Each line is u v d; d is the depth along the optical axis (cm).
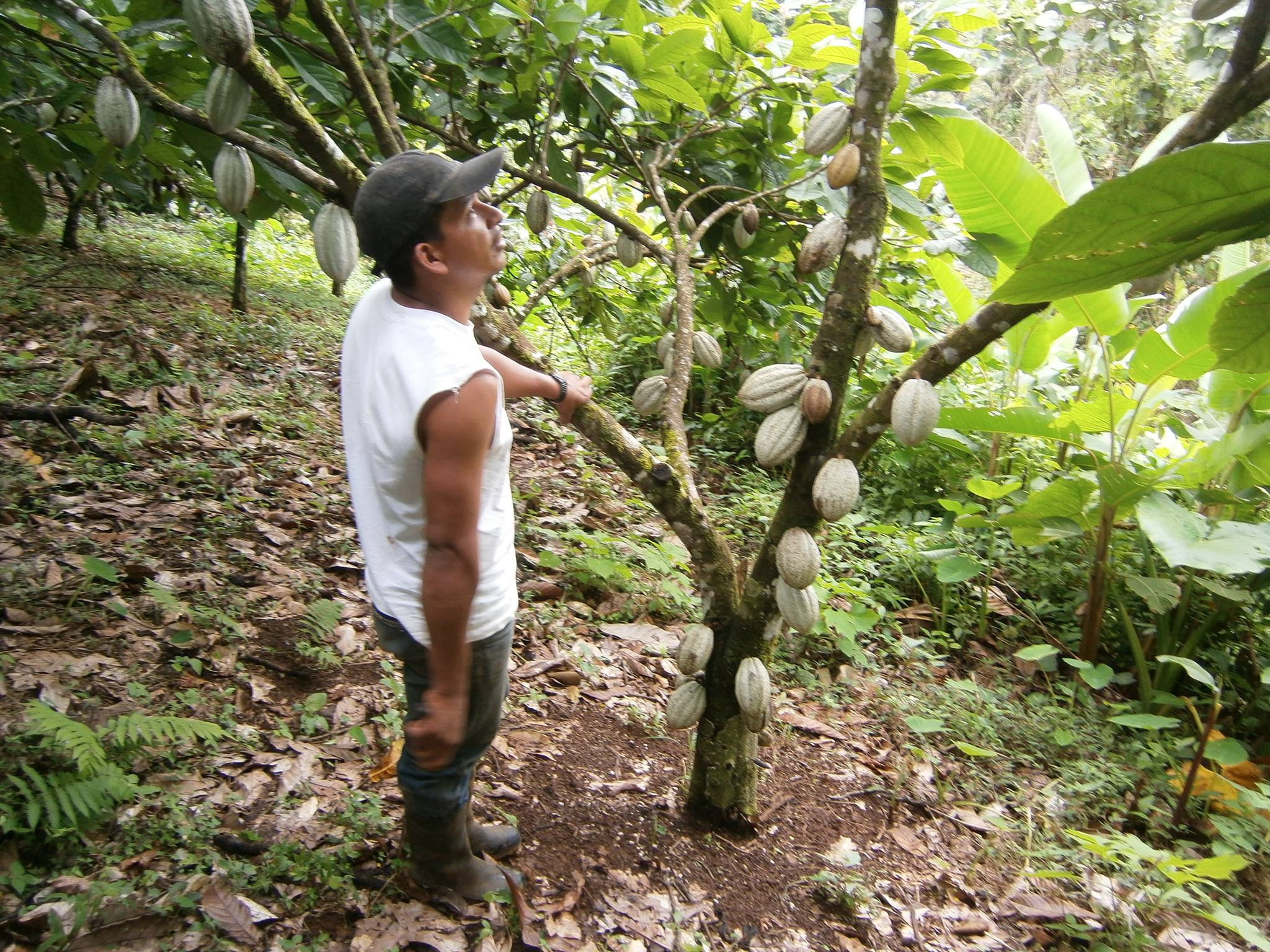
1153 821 292
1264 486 382
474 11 278
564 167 304
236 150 199
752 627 228
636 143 350
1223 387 380
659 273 654
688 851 241
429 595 160
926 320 506
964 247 303
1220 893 262
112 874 198
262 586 334
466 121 342
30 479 363
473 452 158
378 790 244
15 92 296
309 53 235
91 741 209
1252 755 347
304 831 224
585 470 524
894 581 443
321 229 199
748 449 594
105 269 727
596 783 263
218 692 270
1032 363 460
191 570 330
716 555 232
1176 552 335
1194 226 127
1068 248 133
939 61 278
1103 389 450
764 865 242
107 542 334
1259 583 366
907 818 277
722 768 243
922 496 504
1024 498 437
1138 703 359
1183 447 461
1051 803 292
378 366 168
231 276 841
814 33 291
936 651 404
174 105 198
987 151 326
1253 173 114
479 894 208
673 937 213
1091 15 753
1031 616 418
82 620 285
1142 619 402
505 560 183
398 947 195
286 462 451
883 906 235
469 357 161
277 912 200
